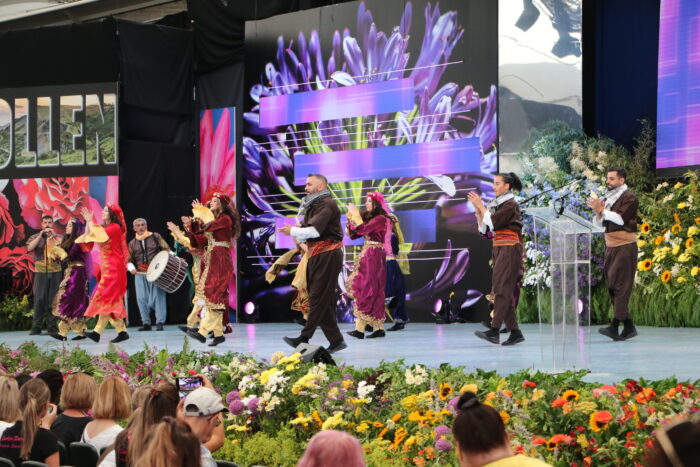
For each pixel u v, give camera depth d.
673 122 12.15
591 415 3.65
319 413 4.88
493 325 8.48
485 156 13.12
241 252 15.36
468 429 2.26
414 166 13.68
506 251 8.41
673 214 11.54
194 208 9.98
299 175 14.85
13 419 4.27
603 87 13.81
